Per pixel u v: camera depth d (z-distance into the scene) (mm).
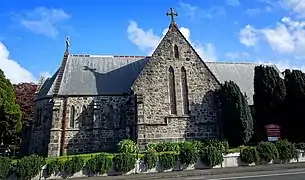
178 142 27359
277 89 28688
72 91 32750
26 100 48656
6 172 20078
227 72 38500
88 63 36812
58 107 31203
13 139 37031
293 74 28297
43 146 32375
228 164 22969
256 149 23391
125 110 32125
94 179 19609
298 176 16188
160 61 29891
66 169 21078
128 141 26609
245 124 26719
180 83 29734
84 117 32375
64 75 34312
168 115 28641
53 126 30391
